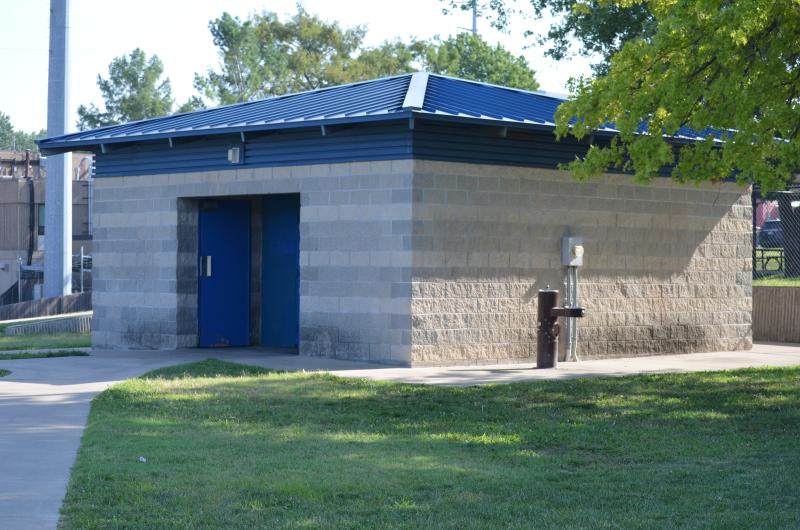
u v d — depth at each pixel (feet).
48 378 52.75
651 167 46.39
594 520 25.57
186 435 36.27
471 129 57.41
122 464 30.86
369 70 217.15
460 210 57.11
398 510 26.32
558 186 61.05
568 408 43.57
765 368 57.52
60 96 102.63
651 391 48.42
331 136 58.59
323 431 37.68
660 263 65.98
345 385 48.88
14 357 64.34
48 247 108.88
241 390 47.34
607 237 63.31
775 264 101.71
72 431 37.27
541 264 60.29
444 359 56.70
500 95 65.57
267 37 227.20
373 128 56.80
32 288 163.94
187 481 28.81
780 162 48.80
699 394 47.78
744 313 70.44
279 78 223.92
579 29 118.11
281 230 67.82
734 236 69.92
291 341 67.10
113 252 69.56
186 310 66.54
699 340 67.97
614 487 29.25
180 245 66.23
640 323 64.95
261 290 69.05
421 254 55.77
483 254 57.98
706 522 25.31
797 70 48.24
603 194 63.10
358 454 33.40
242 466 31.04
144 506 26.13
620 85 47.34
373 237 56.90
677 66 47.29
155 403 43.37
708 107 46.39
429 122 55.06
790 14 46.44
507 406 43.78
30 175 217.36
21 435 36.29
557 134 50.31
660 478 30.48
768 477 30.50
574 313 57.41
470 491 28.55
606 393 47.57
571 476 30.76
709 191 68.44
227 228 67.97
